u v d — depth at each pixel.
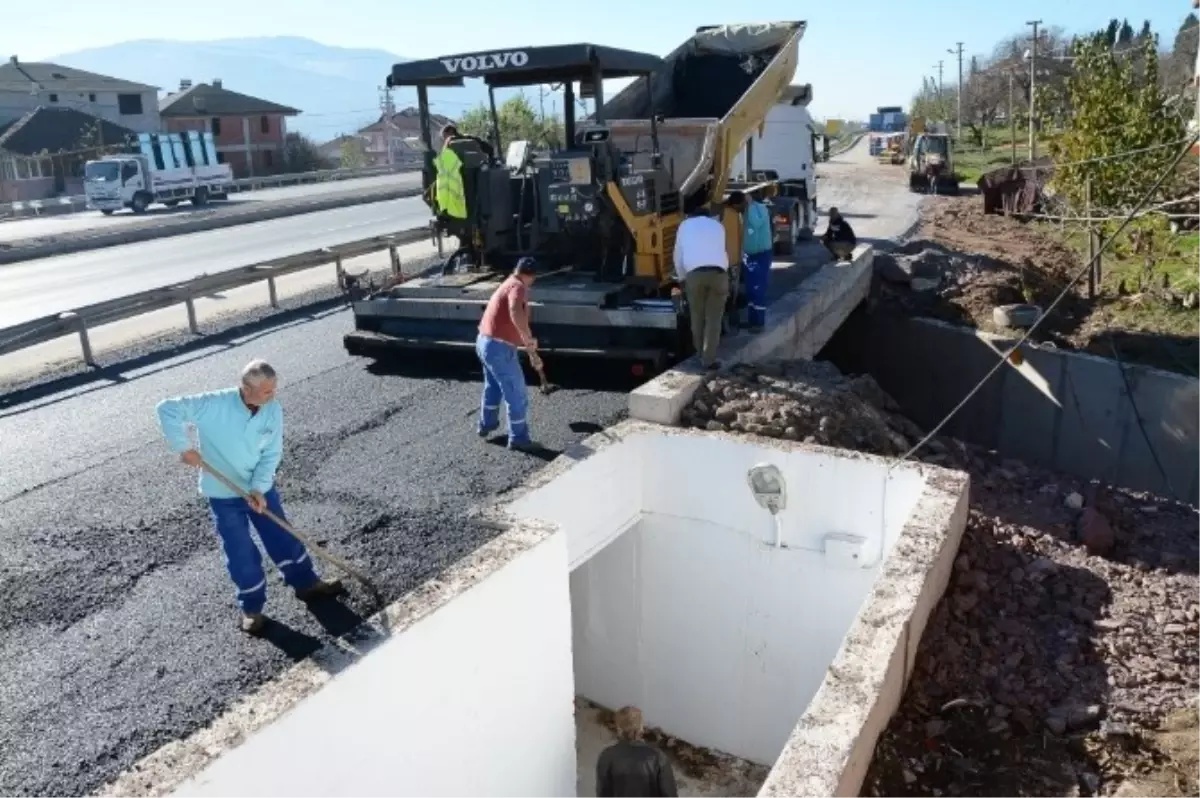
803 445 7.68
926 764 5.42
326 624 5.02
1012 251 20.11
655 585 8.62
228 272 12.80
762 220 10.25
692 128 12.19
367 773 4.79
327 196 34.03
